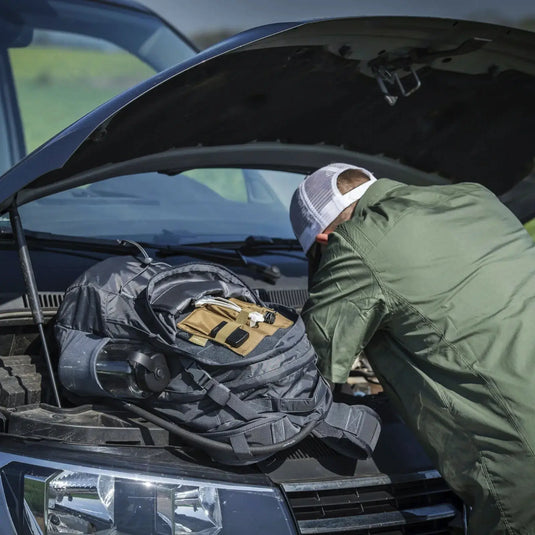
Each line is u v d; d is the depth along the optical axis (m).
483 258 2.49
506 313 2.41
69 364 2.37
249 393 2.30
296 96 3.04
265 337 2.35
